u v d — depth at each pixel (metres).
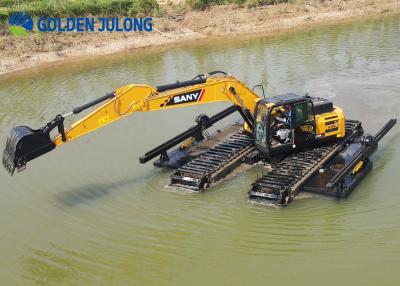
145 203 13.56
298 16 37.31
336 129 15.42
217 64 27.36
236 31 35.56
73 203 13.81
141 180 14.91
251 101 15.60
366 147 14.64
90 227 12.58
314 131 15.04
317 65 25.73
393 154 15.50
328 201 13.03
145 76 25.94
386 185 13.65
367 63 25.39
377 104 19.94
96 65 29.20
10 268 11.25
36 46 31.31
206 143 16.98
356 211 12.50
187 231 12.13
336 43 30.16
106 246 11.75
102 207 13.50
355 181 13.61
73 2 35.91
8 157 12.59
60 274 10.89
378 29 33.03
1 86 26.09
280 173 13.92
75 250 11.69
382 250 10.91
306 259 10.79
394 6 39.19
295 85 22.77
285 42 31.61
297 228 11.95
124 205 13.53
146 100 13.90
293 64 26.27
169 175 15.16
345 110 19.59
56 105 22.14
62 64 30.02
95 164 16.12
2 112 21.72
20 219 13.20
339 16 37.91
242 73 25.17
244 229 12.05
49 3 34.56
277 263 10.73
